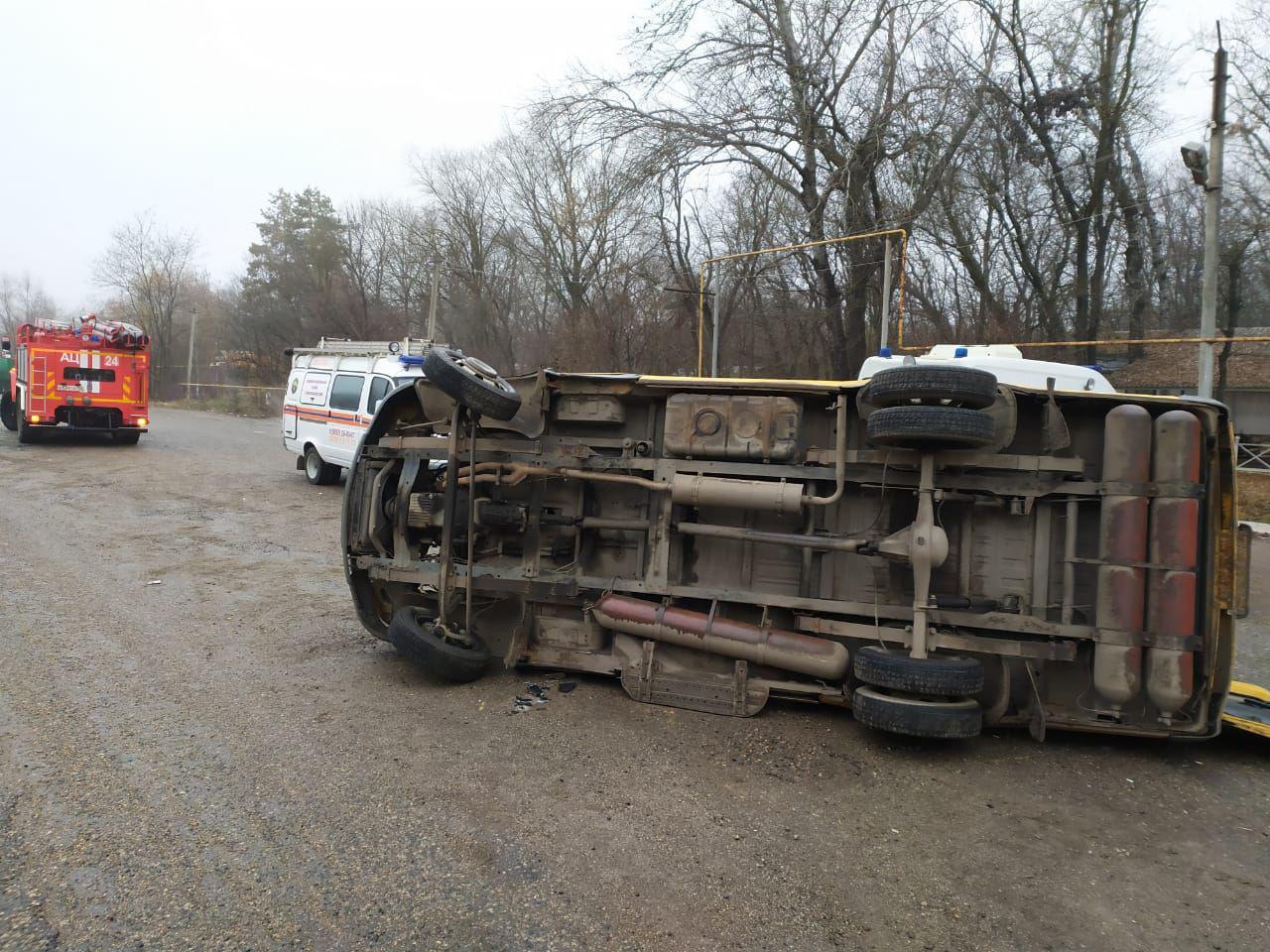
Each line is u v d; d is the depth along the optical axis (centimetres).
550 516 576
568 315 3409
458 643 570
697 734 488
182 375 5881
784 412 518
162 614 719
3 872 327
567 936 300
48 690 523
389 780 418
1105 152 2442
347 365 1485
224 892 320
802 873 347
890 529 512
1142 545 457
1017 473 482
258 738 466
